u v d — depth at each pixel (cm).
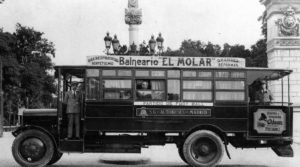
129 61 1472
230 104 1473
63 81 1547
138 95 1465
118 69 1468
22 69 6138
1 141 2978
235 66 1491
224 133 1473
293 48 3114
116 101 1459
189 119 1463
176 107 1464
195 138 1445
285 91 3053
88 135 1475
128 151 1479
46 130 1456
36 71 6512
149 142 1492
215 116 1468
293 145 2539
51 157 1454
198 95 1473
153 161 1739
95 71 1466
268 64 3306
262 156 1972
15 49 6675
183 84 1471
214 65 1484
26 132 1452
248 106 1478
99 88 1461
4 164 1571
